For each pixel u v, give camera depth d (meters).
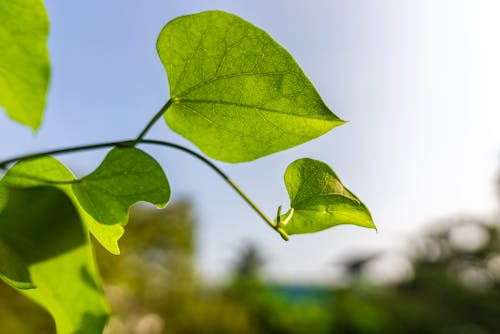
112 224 0.17
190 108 0.18
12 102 0.14
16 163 0.16
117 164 0.16
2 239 0.14
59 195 0.14
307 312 2.52
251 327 2.16
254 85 0.17
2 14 0.13
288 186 0.19
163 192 0.17
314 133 0.18
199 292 2.06
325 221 0.19
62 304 0.14
